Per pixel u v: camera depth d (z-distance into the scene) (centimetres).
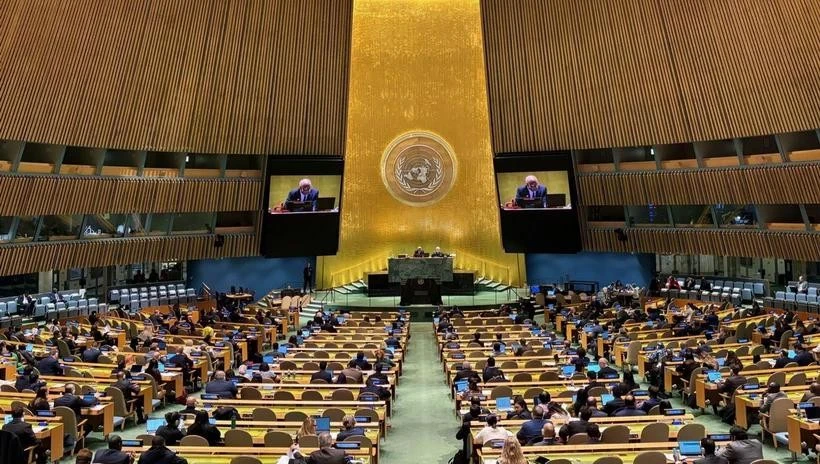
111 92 2159
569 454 833
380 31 2944
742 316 2025
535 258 2938
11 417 996
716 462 751
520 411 1019
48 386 1255
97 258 2302
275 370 1409
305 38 2498
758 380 1238
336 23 2512
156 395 1355
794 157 2164
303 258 2925
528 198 2612
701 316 1967
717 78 2239
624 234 2614
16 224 2089
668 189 2475
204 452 851
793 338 1623
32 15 1859
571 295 2503
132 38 2150
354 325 2059
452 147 2961
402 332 1930
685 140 2370
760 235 2303
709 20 2197
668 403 1046
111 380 1301
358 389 1232
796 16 1980
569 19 2458
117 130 2217
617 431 886
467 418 1002
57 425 1002
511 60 2552
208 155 2631
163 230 2578
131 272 2734
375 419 1066
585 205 2659
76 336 1745
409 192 2969
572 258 2900
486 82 2603
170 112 2336
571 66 2489
